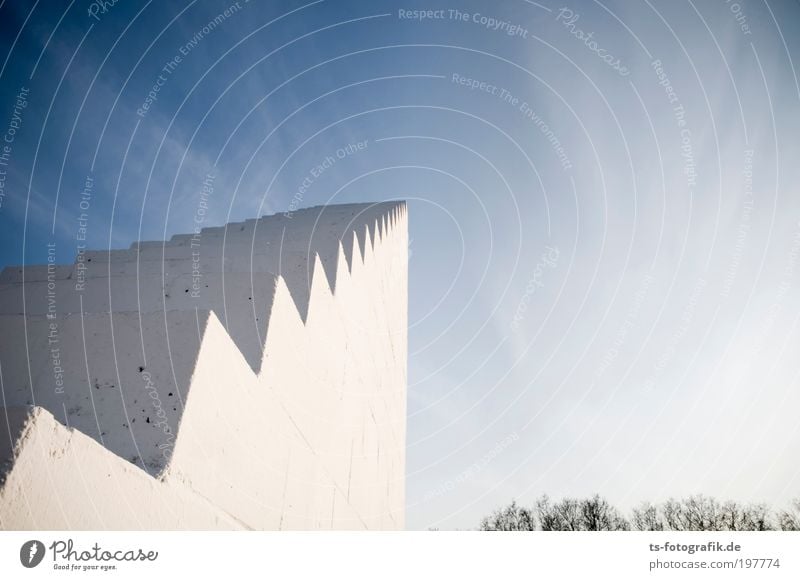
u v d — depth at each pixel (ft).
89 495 4.38
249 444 7.73
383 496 23.32
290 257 12.87
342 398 14.64
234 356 7.54
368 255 22.86
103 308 10.59
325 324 13.15
